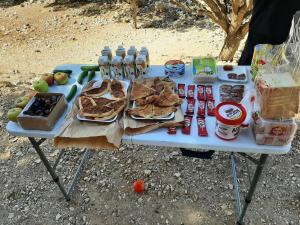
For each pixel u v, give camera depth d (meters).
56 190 2.61
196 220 2.32
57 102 1.81
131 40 5.50
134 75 2.06
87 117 1.72
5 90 3.92
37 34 5.88
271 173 2.57
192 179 2.59
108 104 1.80
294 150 2.74
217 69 2.11
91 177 2.68
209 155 1.89
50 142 3.06
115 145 1.61
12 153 2.99
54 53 5.28
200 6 4.36
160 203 2.45
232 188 2.49
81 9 6.64
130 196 2.51
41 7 6.80
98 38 5.65
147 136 1.68
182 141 1.64
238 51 4.78
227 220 2.30
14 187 2.67
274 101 1.45
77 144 1.66
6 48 5.47
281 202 2.37
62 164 2.81
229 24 4.07
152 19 6.09
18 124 1.84
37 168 2.81
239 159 2.68
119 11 6.45
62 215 2.44
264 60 1.85
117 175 2.68
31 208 2.51
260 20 2.25
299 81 1.50
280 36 2.21
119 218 2.38
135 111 1.73
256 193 2.44
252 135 1.64
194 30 5.62
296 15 1.84
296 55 1.63
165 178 2.62
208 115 1.79
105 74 2.09
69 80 2.16
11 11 6.68
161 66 2.22
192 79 2.07
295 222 2.25
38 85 1.98
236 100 1.83
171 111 1.74
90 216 2.41
